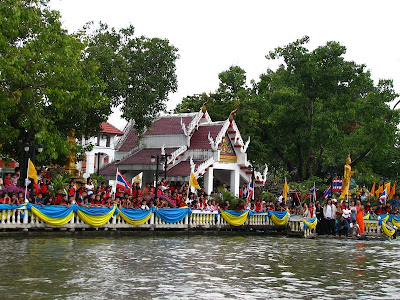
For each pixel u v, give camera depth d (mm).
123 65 43375
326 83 60625
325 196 49031
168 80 46438
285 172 69938
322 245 34969
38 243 27500
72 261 22062
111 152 82250
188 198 40594
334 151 68250
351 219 42531
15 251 24203
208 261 24203
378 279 21328
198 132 52156
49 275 18812
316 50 60938
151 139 53094
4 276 18391
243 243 34000
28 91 32094
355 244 37031
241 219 41438
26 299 15250
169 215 36906
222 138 50281
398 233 50125
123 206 35219
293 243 35625
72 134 42750
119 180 36781
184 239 34750
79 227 32250
